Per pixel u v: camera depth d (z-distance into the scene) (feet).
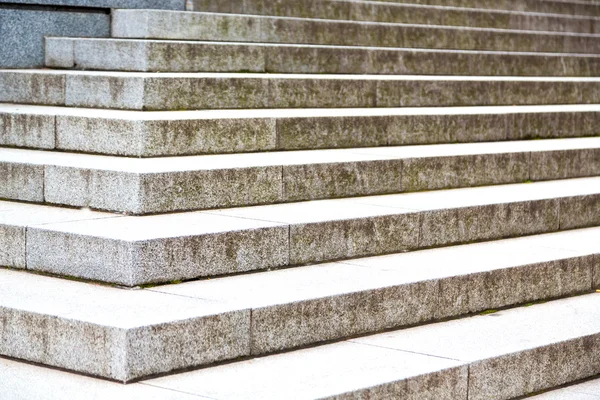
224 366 16.81
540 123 34.22
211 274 19.65
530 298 22.22
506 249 23.72
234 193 23.06
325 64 35.88
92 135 25.30
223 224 20.58
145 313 16.63
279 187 23.91
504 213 25.11
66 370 16.46
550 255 23.06
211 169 22.57
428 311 20.21
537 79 39.75
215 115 26.81
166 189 21.77
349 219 21.94
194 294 18.16
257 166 23.41
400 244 22.97
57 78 29.60
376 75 36.76
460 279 20.72
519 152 29.27
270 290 18.70
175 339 16.29
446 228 23.85
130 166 22.54
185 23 34.53
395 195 25.96
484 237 24.73
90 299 17.61
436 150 28.78
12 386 15.78
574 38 47.03
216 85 29.35
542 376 18.93
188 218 21.27
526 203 25.61
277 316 17.72
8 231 20.34
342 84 32.40
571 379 19.60
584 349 19.74
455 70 39.63
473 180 28.17
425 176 26.94
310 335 18.26
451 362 17.34
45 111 27.25
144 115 26.17
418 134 30.66
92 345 16.06
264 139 26.89
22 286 18.66
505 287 21.66
